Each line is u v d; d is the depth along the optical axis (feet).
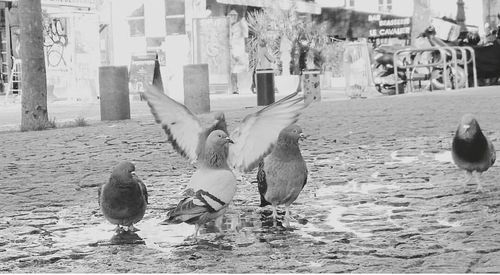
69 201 26.21
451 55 99.45
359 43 91.61
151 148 42.34
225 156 18.12
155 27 116.47
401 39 133.39
